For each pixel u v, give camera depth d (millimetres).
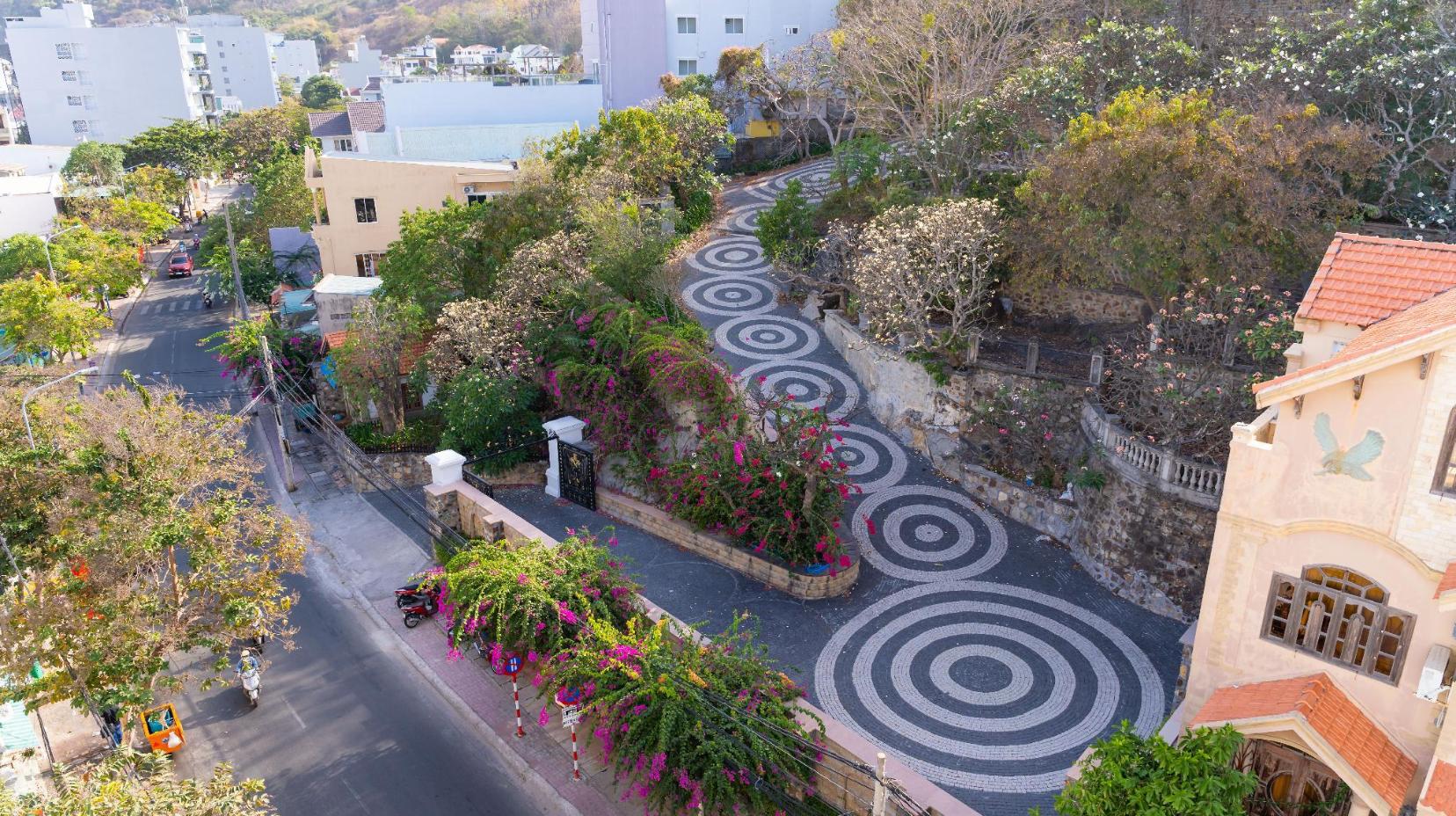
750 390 29875
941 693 23094
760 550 27906
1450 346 13516
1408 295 17719
